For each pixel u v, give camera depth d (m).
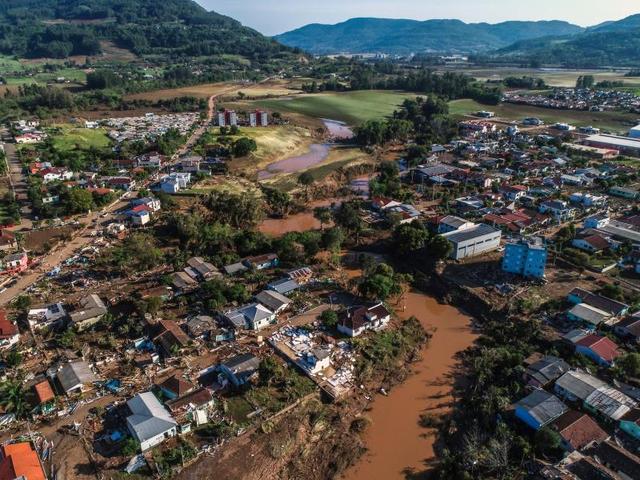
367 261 130.88
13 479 65.94
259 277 123.38
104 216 160.88
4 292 115.62
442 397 90.62
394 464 77.44
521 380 89.88
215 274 123.38
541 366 90.50
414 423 84.88
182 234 142.50
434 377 96.00
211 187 192.25
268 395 85.88
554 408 79.88
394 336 104.88
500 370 93.44
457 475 71.69
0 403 80.12
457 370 97.94
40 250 136.25
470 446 76.19
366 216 167.25
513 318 110.44
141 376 89.19
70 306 109.50
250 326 104.00
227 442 76.31
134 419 76.31
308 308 112.56
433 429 83.69
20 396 80.31
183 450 73.56
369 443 81.00
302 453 77.25
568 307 112.12
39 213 157.75
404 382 94.56
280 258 135.00
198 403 81.12
